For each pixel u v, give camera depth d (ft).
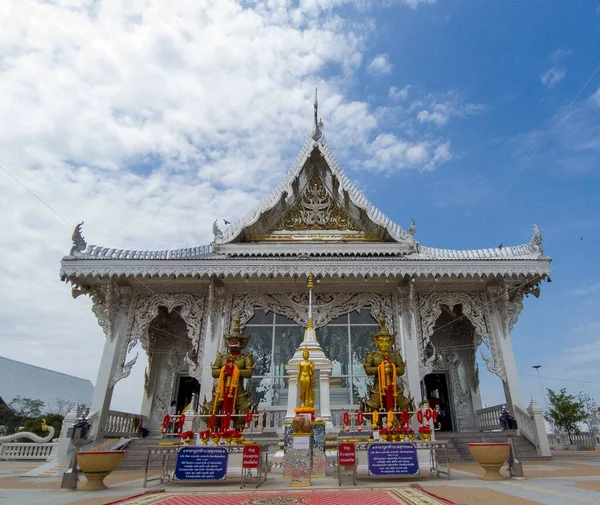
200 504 18.08
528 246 49.65
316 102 61.46
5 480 31.37
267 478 27.27
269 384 49.19
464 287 53.06
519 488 21.95
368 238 55.16
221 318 50.96
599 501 17.87
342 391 48.85
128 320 51.83
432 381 63.62
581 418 88.43
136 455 41.73
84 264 47.42
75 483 24.73
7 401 146.41
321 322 51.93
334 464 29.63
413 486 22.31
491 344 50.72
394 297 52.90
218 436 29.71
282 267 47.91
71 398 184.65
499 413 51.42
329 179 58.54
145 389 60.54
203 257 48.96
